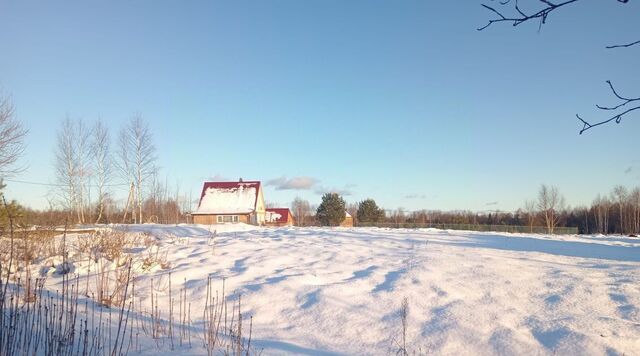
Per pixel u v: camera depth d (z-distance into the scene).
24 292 6.71
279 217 53.75
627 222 48.84
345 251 11.66
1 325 4.47
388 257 10.74
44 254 10.26
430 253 11.16
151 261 9.80
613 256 11.67
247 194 45.41
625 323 6.45
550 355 5.70
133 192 33.22
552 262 10.23
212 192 46.03
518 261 10.20
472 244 13.50
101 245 10.88
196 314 7.22
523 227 39.66
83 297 7.43
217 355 5.20
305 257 10.85
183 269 9.53
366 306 7.39
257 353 5.45
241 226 22.23
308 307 7.41
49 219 14.43
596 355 5.64
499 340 6.10
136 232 15.99
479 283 8.32
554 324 6.48
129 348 5.21
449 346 6.02
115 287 8.09
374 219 52.22
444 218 56.72
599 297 7.45
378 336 6.38
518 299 7.51
